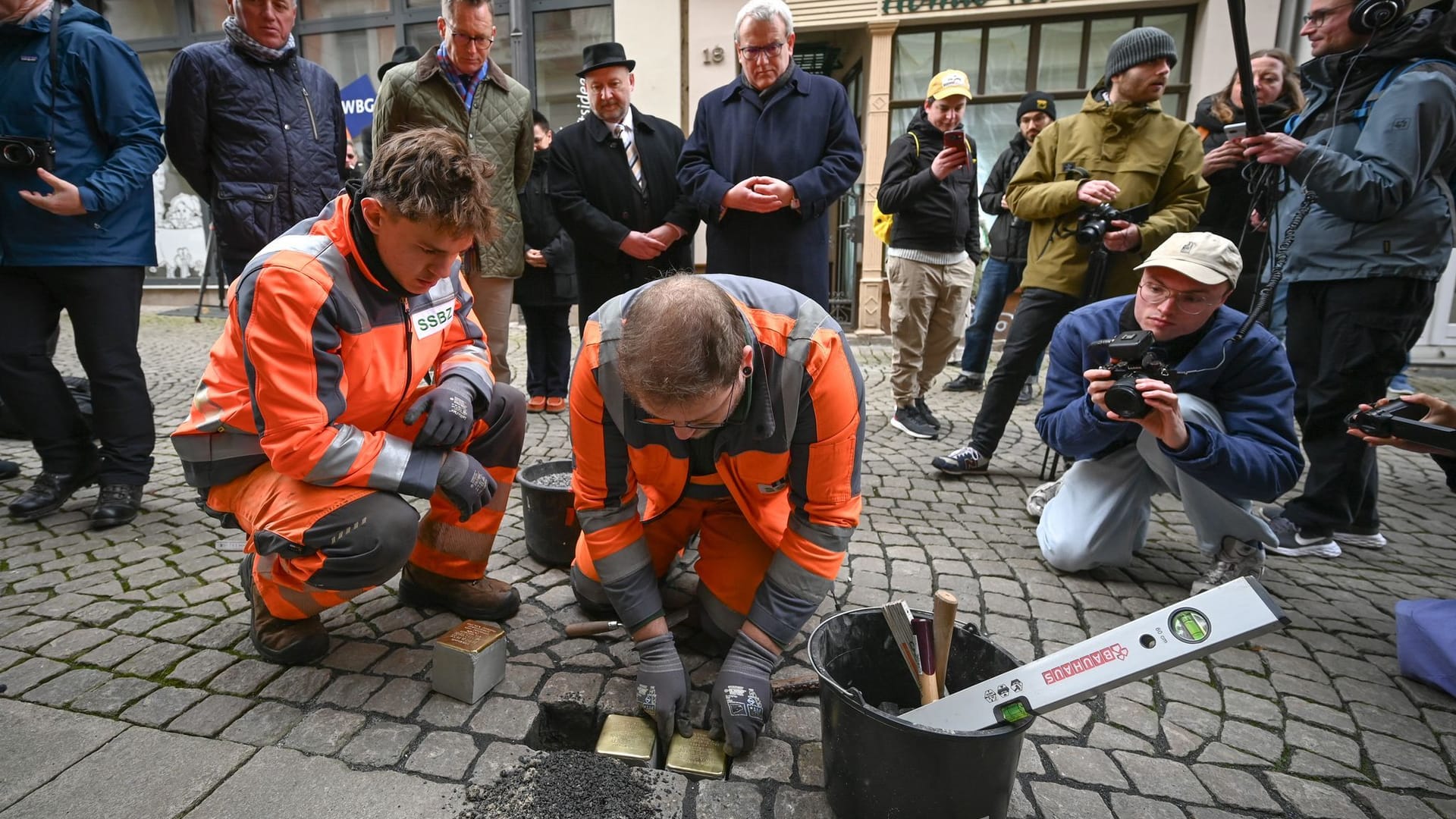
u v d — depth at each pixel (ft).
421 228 4.75
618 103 10.78
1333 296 8.47
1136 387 6.54
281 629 6.09
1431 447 5.69
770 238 9.64
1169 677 6.39
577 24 24.32
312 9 26.50
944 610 4.51
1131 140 9.95
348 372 5.56
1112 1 20.76
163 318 26.22
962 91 13.04
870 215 23.24
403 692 5.74
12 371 8.54
